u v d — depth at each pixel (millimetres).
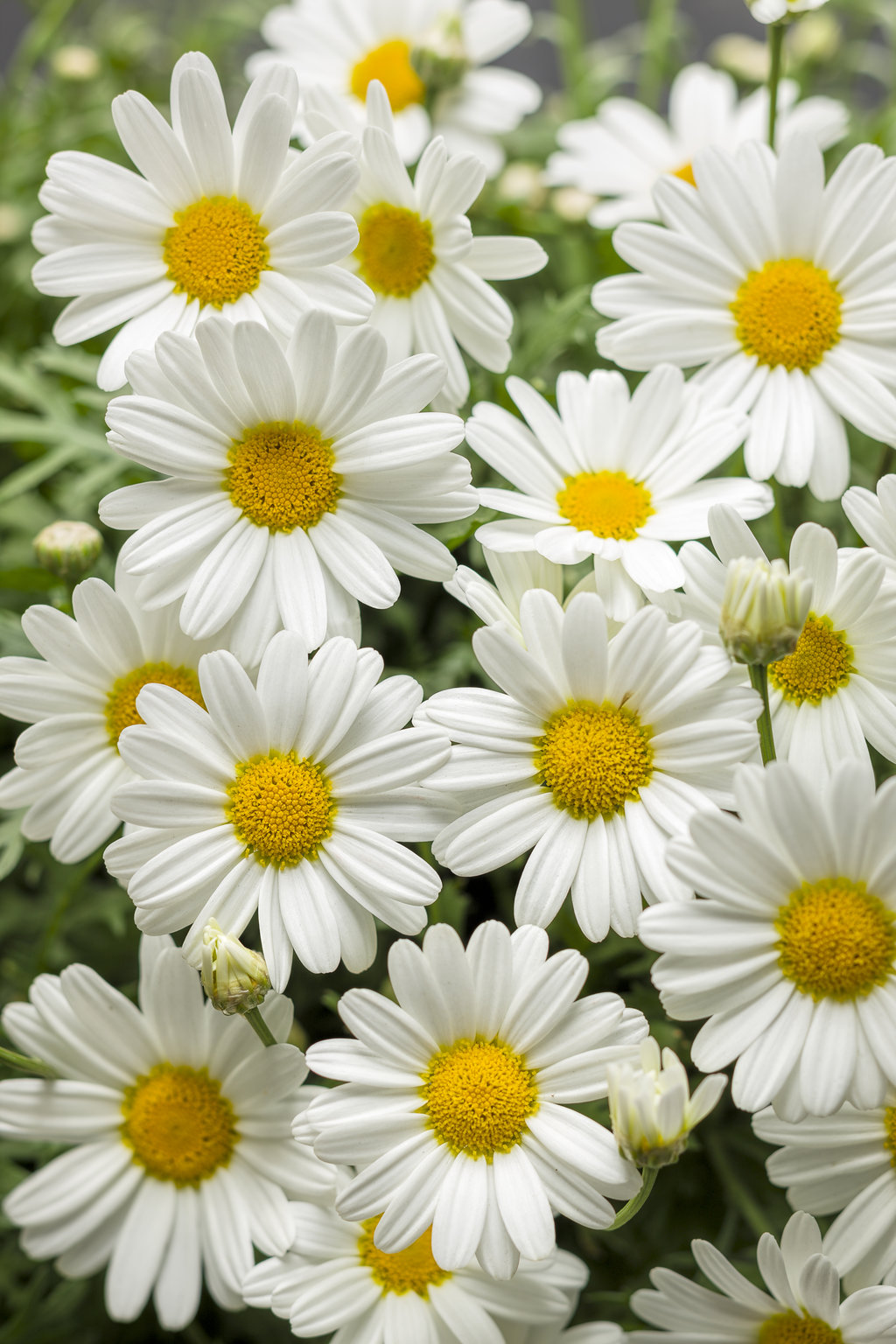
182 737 577
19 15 1107
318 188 597
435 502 590
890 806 556
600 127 724
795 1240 579
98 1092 599
